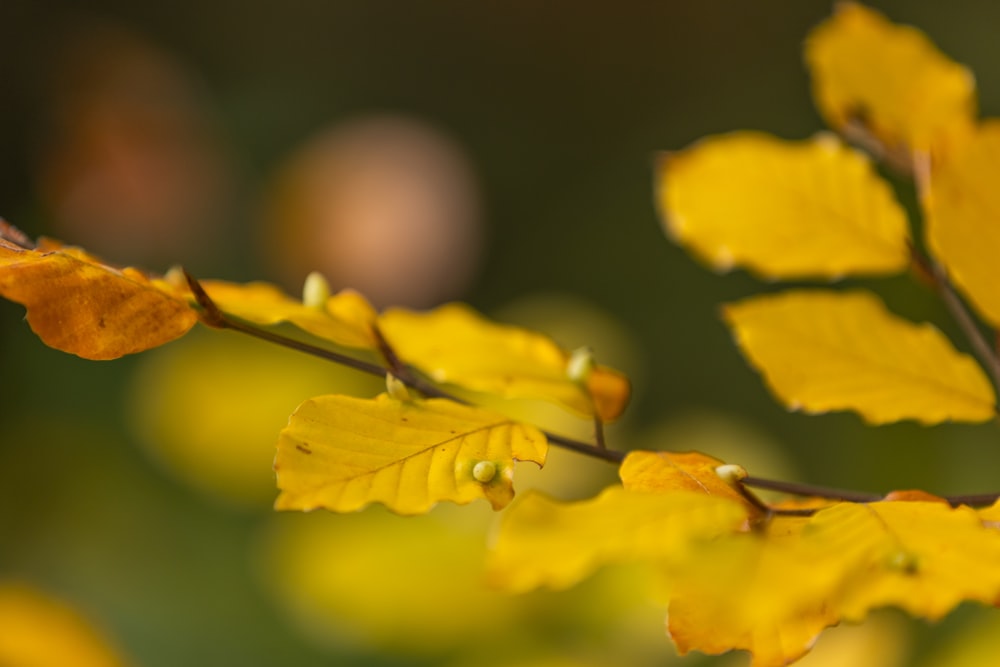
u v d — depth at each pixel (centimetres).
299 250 251
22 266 73
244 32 450
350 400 73
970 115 84
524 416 132
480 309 379
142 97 300
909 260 82
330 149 260
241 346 162
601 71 455
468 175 261
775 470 145
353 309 76
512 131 444
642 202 367
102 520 183
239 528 176
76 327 73
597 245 367
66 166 281
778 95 373
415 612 120
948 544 70
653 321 335
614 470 133
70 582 171
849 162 83
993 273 79
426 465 72
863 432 148
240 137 368
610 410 78
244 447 154
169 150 293
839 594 69
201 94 329
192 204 292
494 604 120
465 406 73
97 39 322
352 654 149
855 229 83
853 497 73
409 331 80
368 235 248
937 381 79
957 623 121
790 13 426
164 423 156
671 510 70
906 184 135
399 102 451
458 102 454
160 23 430
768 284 325
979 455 163
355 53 456
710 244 83
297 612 145
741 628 70
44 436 208
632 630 120
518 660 119
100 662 104
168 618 161
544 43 464
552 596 121
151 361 215
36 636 102
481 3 480
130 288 73
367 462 72
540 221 399
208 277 290
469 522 123
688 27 445
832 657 105
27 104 368
